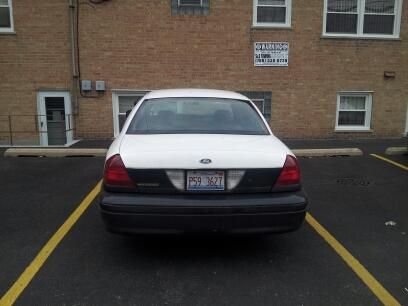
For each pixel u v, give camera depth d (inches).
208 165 125.1
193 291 120.2
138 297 116.5
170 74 410.6
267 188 128.9
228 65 414.0
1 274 128.7
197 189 126.0
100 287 121.7
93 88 408.2
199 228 124.1
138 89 410.3
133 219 122.9
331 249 151.1
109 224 125.0
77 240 156.4
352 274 131.6
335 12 422.3
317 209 199.9
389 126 446.0
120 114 419.2
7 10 394.6
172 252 146.6
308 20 415.5
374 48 429.1
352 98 441.4
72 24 395.9
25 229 167.8
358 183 253.1
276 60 418.0
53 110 411.8
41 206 199.0
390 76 435.2
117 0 395.2
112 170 127.0
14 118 408.8
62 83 405.4
